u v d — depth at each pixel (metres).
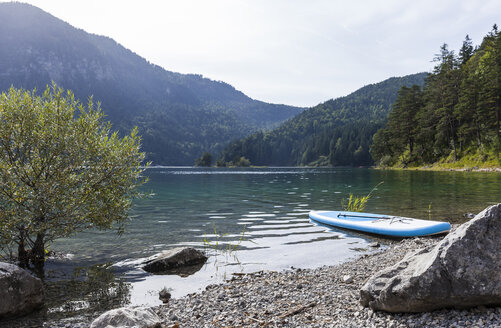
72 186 8.24
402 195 22.58
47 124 8.18
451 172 55.66
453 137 68.06
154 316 4.95
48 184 7.86
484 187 27.16
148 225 13.42
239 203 20.17
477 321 3.93
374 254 9.24
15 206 7.80
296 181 41.03
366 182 37.22
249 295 6.20
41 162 8.07
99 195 8.63
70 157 8.27
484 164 57.59
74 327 5.20
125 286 7.04
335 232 12.13
